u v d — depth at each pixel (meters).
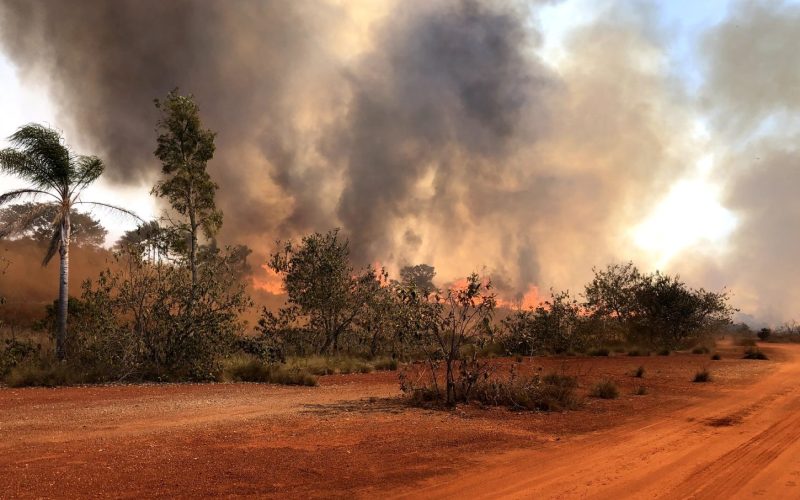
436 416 9.69
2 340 16.53
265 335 22.52
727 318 31.08
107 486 5.36
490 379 11.84
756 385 14.22
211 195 23.08
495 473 6.04
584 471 6.14
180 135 22.73
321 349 24.08
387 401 11.50
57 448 6.87
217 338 16.92
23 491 5.15
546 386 11.58
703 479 5.83
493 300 11.50
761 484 5.64
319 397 12.19
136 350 16.27
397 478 5.80
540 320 26.09
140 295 16.98
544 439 7.84
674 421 9.28
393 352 23.11
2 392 12.59
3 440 7.34
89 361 16.17
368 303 24.16
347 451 6.95
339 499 5.12
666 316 30.17
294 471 6.01
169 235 19.27
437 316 11.43
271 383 15.34
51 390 13.15
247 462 6.34
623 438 7.92
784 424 8.92
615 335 30.36
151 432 7.98
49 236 19.64
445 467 6.26
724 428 8.64
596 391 12.38
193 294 17.27
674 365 20.16
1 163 17.39
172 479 5.63
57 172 18.02
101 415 9.44
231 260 19.03
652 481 5.76
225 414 9.70
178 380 15.77
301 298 23.61
